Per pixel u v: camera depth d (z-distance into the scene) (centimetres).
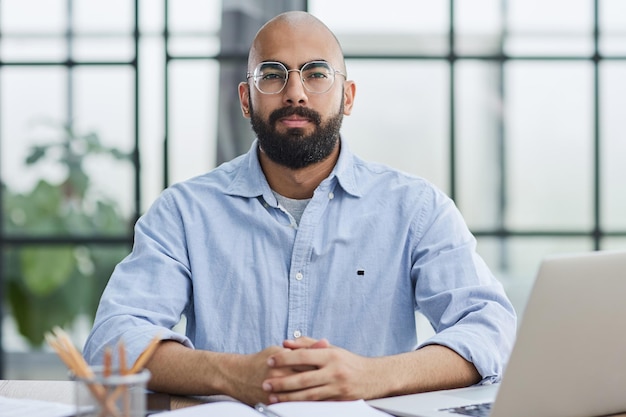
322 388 194
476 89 547
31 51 552
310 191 256
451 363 210
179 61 547
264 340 246
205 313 246
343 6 543
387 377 200
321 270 250
